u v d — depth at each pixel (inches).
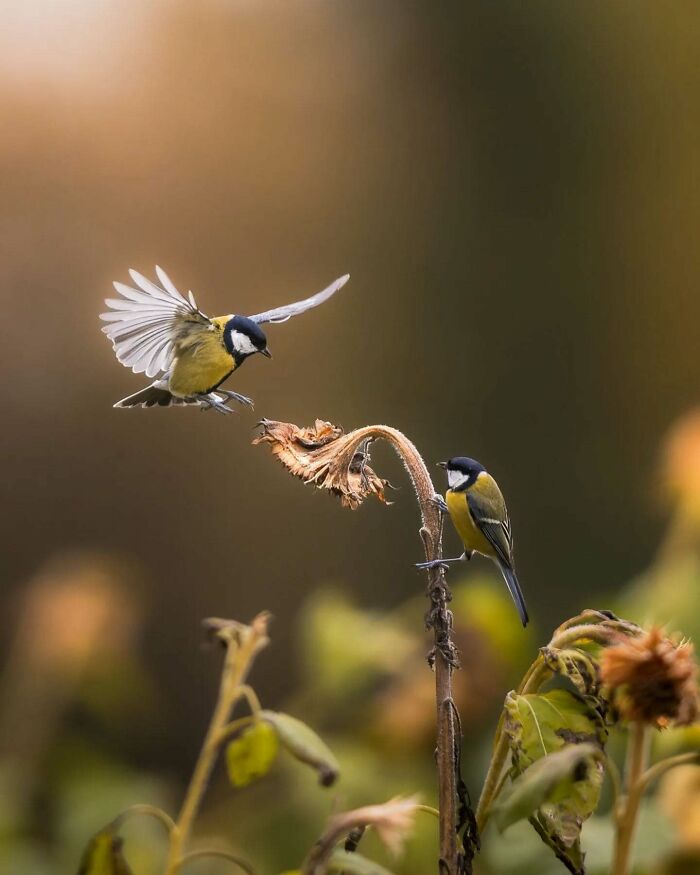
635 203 466.6
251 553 420.8
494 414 457.7
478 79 459.2
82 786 326.3
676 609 323.6
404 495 438.0
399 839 273.1
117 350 327.6
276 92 439.5
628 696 276.2
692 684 273.7
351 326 451.5
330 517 426.6
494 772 305.0
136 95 420.8
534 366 462.6
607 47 460.8
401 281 457.4
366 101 451.5
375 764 325.7
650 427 455.8
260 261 443.2
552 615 435.5
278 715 276.4
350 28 447.8
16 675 329.1
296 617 413.4
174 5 422.6
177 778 357.7
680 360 457.1
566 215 466.9
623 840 281.7
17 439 406.0
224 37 429.7
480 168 462.0
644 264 466.9
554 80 463.2
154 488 416.2
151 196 426.0
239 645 288.8
